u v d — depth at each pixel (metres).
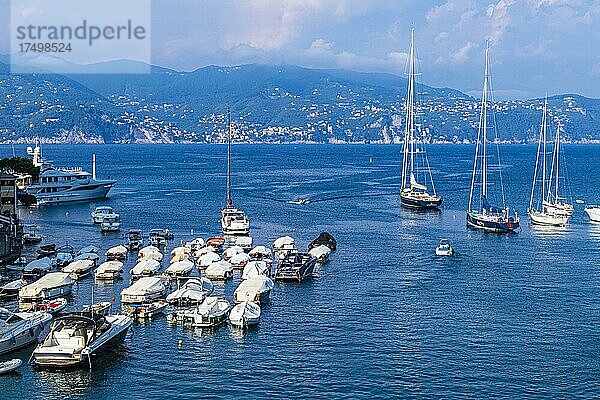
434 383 73.81
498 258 134.38
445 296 106.44
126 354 80.81
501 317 95.94
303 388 72.44
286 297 105.25
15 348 80.38
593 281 116.31
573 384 73.88
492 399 70.19
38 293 99.56
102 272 113.62
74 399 69.81
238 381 74.06
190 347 83.12
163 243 145.00
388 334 88.50
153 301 98.69
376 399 70.12
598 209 184.25
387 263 129.25
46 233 162.25
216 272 114.75
